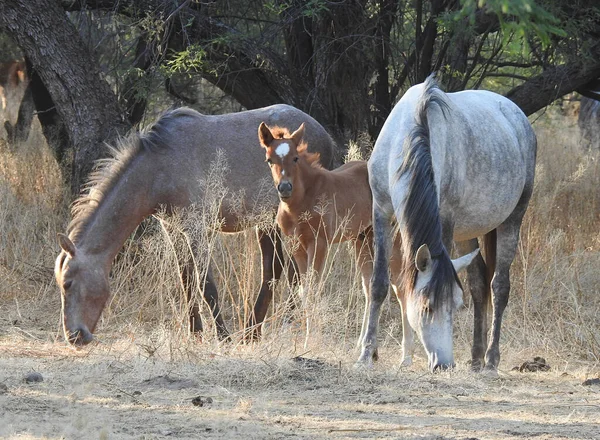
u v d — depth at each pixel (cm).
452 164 1402
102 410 1092
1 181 2450
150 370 1353
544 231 2156
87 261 1667
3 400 1131
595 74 2595
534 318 1808
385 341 1750
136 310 1886
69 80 2239
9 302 2066
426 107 1356
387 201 1441
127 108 2627
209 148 1834
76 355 1527
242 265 1973
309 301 1600
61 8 2298
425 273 1251
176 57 2534
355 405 1153
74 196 2245
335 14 2523
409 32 2828
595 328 1684
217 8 2727
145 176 1755
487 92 1634
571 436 984
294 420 1055
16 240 2183
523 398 1230
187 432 984
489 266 1592
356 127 2570
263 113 1938
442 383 1295
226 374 1329
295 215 1709
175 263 1702
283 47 2958
